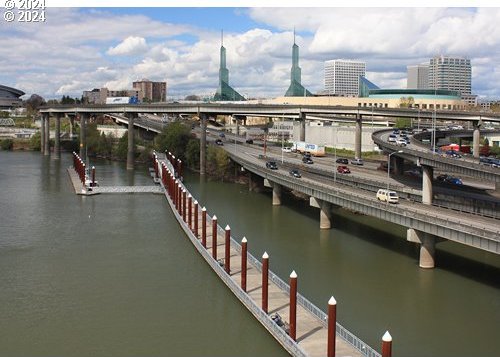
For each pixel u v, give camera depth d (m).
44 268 103.06
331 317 59.03
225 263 93.38
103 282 95.25
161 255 111.44
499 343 71.12
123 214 152.00
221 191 189.12
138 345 71.50
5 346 71.44
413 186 147.62
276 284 86.88
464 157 173.50
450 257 105.50
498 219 100.50
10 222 141.25
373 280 94.00
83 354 69.25
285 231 128.88
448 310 81.50
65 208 160.12
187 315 80.88
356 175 171.50
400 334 73.50
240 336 73.69
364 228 131.25
